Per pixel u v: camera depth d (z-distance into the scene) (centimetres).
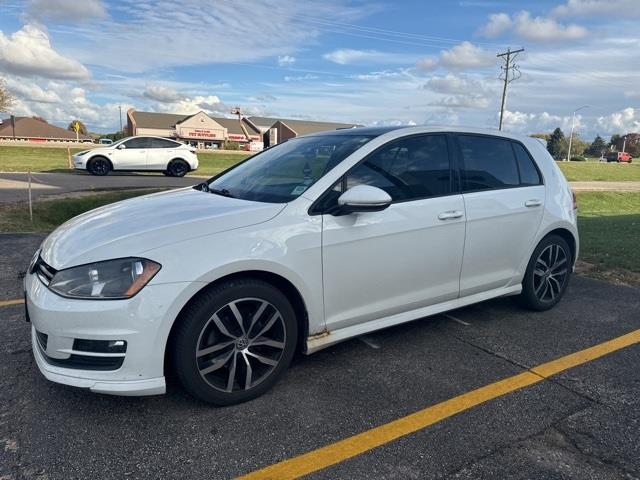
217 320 268
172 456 237
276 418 270
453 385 309
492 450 246
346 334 321
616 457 241
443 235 351
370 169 326
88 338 245
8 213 902
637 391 306
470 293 384
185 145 2003
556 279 446
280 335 293
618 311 448
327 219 300
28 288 275
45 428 256
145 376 253
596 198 2383
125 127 9000
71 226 303
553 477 227
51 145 3812
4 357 331
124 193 1238
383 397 294
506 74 4556
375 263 321
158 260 252
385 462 236
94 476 222
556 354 357
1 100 4219
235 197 330
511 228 395
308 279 295
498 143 407
